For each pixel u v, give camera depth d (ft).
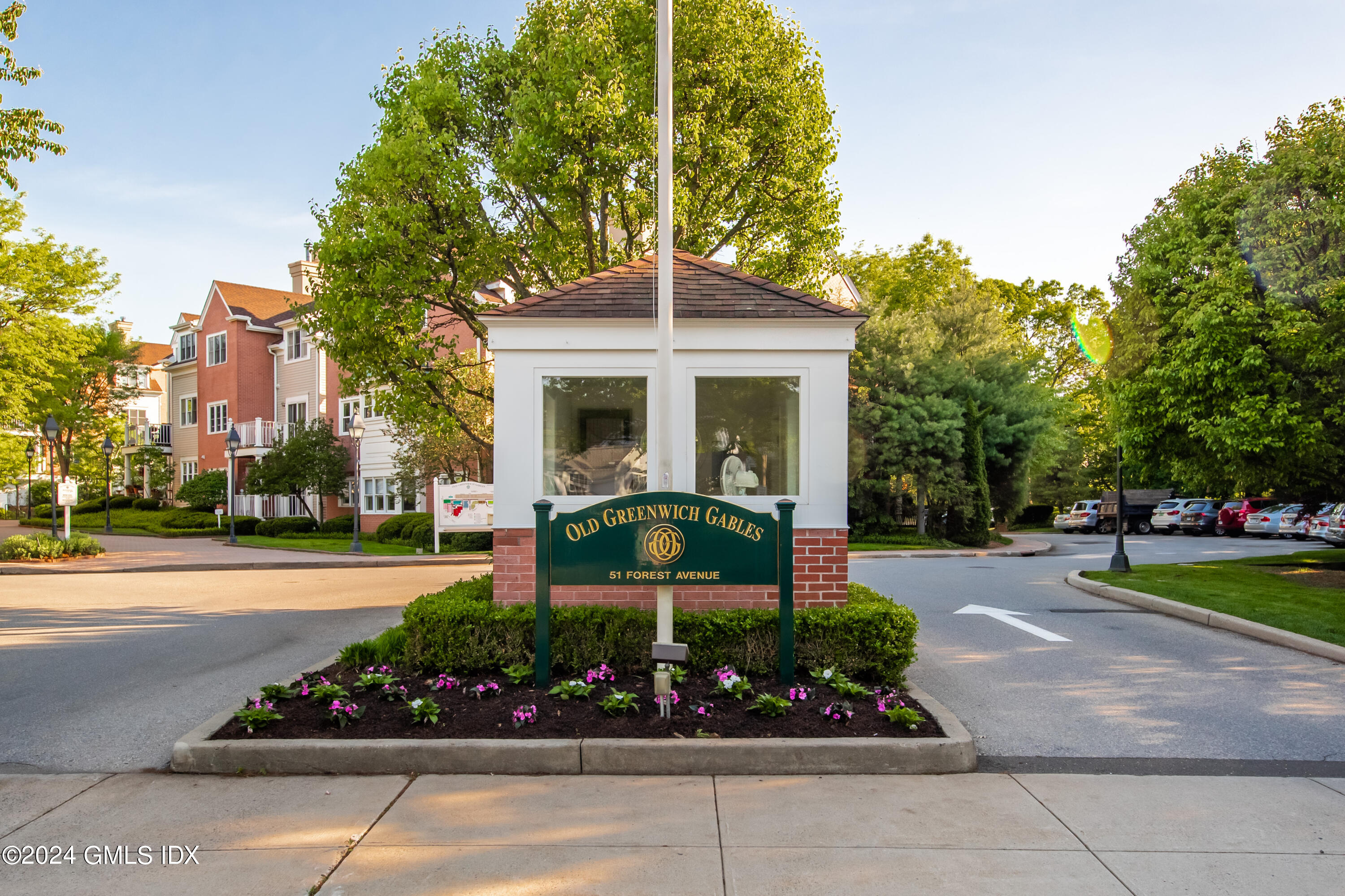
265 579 55.52
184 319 141.90
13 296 81.20
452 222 40.68
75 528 114.32
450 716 18.08
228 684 24.25
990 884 11.86
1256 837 13.50
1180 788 15.72
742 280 26.35
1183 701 22.16
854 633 21.30
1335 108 45.75
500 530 24.58
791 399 24.89
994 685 23.77
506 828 13.64
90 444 130.72
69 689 23.61
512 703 18.94
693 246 44.91
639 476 24.85
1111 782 16.03
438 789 15.34
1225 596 38.42
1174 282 48.01
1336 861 12.63
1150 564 56.90
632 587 24.35
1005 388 99.91
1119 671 25.66
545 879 11.94
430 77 42.22
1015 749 18.12
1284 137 47.39
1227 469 47.91
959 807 14.62
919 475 85.97
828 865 12.39
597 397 24.88
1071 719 20.43
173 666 26.84
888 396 85.81
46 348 81.56
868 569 58.49
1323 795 15.42
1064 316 142.72
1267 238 43.78
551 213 44.86
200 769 16.25
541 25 42.83
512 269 46.16
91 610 40.42
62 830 13.69
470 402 72.90
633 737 16.84
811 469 24.44
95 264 86.17
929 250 133.18
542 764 16.14
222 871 12.23
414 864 12.41
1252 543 85.35
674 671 19.48
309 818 14.05
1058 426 120.47
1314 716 20.80
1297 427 41.65
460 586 28.02
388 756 16.17
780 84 42.98
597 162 41.11
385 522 89.51
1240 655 27.99
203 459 128.77
